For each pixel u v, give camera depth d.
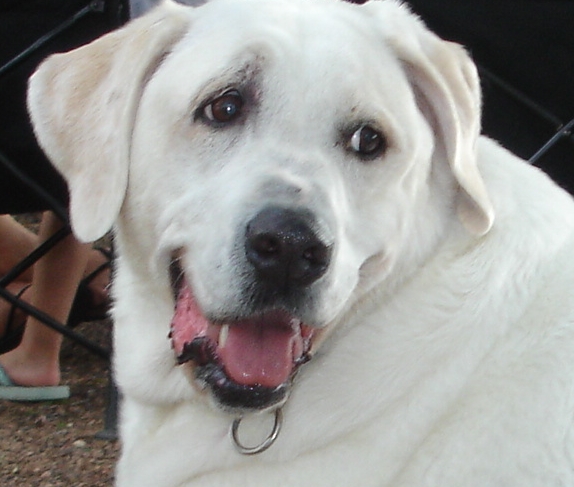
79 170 1.11
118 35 1.12
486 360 1.06
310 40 1.07
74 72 1.12
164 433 1.10
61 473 1.44
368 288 1.08
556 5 1.46
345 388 1.07
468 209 1.09
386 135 1.07
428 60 1.10
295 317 1.02
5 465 1.45
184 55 1.08
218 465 1.08
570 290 1.07
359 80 1.06
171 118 1.07
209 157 1.06
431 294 1.08
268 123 1.06
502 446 1.03
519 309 1.07
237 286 1.02
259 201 1.02
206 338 1.05
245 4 1.09
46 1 1.46
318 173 1.04
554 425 1.03
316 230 1.01
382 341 1.07
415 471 1.05
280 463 1.06
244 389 1.04
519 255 1.08
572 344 1.05
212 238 1.04
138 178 1.09
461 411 1.05
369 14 1.12
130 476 1.10
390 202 1.07
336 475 1.05
